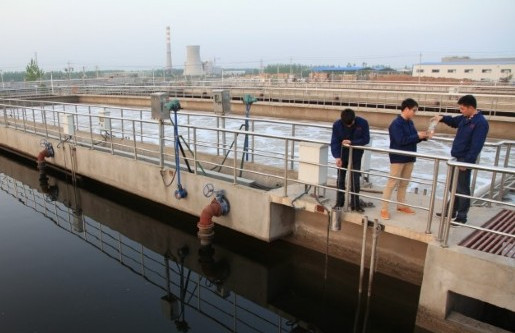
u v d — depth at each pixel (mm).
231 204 7684
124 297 6586
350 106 25859
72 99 41469
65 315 5969
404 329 5973
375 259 6309
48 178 13453
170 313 6141
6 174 16094
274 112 28547
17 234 9414
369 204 6301
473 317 5625
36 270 7504
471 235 5266
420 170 11812
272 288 7492
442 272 4984
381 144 16016
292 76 50906
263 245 7852
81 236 9422
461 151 5258
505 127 19453
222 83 42000
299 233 7422
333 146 5973
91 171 11414
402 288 6238
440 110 22578
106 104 40594
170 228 9492
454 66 75438
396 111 22250
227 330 5844
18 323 5727
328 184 7461
